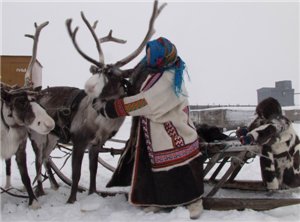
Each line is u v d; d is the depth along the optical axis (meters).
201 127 4.89
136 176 4.23
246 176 6.46
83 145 4.70
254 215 3.98
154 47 4.14
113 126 4.70
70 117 4.84
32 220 4.13
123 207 4.49
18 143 4.47
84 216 4.18
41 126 4.30
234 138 4.83
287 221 3.84
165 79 4.12
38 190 5.16
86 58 4.52
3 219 4.16
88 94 4.52
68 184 5.65
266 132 4.31
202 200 4.22
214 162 4.35
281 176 4.63
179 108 4.18
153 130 4.19
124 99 4.18
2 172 7.09
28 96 4.35
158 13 4.79
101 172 7.13
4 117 4.36
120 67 4.59
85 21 4.65
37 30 4.85
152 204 4.21
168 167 4.11
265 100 4.64
